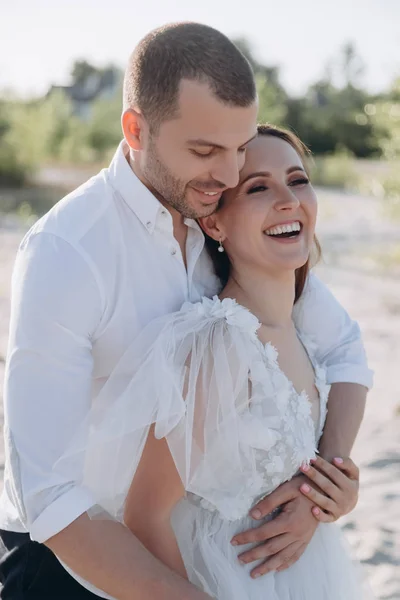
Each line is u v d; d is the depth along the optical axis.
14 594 1.95
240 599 1.95
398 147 12.26
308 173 2.25
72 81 51.41
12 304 1.87
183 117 1.83
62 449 1.78
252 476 1.98
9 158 22.12
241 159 1.97
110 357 1.98
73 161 28.73
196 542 1.99
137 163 1.98
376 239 12.97
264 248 2.10
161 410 1.82
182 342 1.93
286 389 2.03
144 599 1.74
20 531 1.97
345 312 2.58
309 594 2.09
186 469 1.84
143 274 1.99
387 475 4.30
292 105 38.44
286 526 2.03
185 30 1.86
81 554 1.74
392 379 5.88
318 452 2.27
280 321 2.22
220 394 1.90
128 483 1.91
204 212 1.97
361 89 40.91
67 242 1.87
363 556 3.51
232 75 1.82
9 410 1.81
